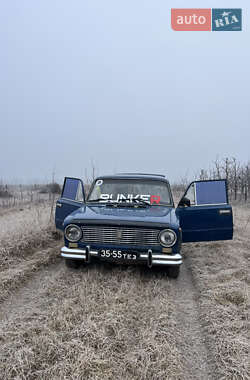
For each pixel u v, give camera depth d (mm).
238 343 2312
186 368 2127
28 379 1914
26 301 3123
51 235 5957
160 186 4578
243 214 10414
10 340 2309
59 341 2254
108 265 4117
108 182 4676
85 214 3738
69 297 3096
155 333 2422
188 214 4211
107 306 2842
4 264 4152
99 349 2203
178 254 3387
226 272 4039
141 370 1985
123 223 3414
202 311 2963
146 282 3598
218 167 18422
